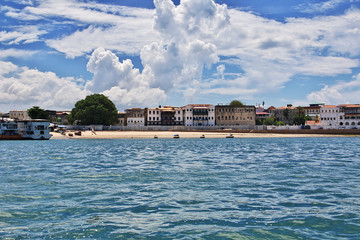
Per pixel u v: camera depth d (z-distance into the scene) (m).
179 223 17.22
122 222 17.41
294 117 190.25
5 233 15.77
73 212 19.25
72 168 38.88
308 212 19.16
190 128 161.62
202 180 30.02
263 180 29.98
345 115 173.00
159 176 32.50
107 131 152.75
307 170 36.94
